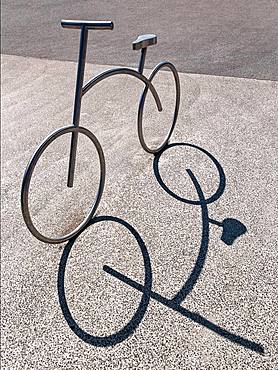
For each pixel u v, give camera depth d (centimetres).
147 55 583
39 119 474
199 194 319
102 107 471
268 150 360
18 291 263
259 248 271
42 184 364
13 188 370
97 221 305
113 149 392
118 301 248
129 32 675
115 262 272
